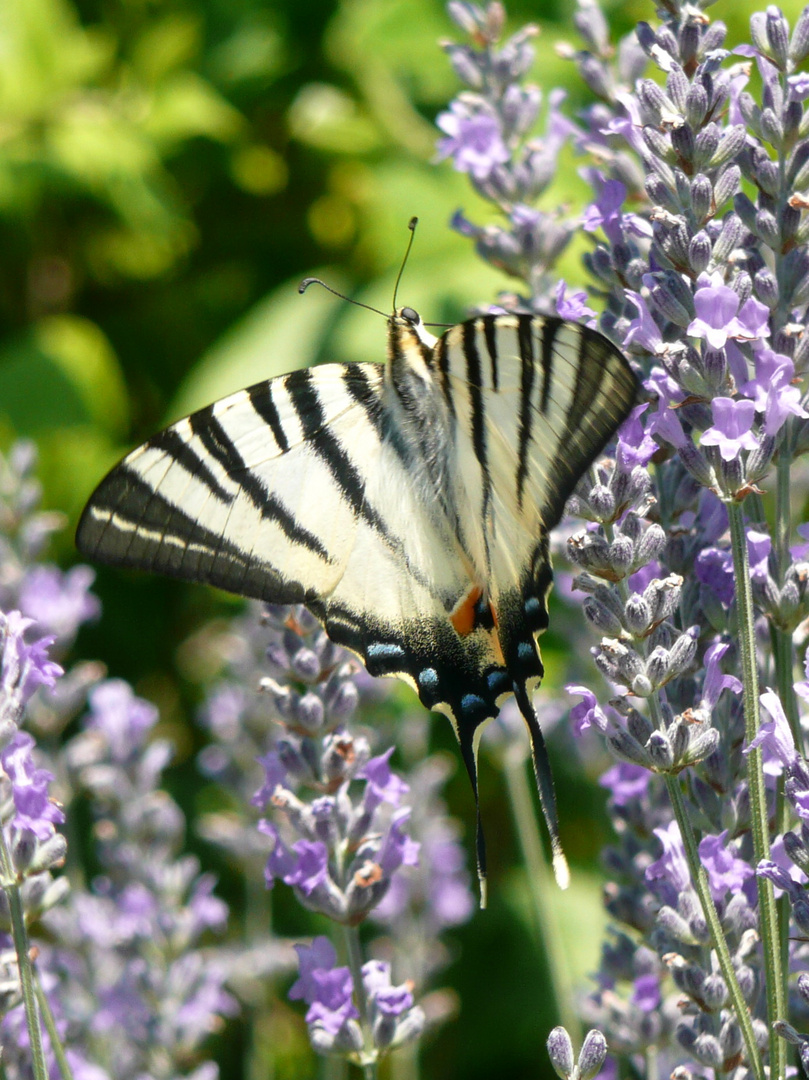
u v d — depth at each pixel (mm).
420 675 1279
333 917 1271
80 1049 1317
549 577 1271
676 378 1250
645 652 1252
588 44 1310
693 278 1252
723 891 1252
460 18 1324
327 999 1269
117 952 1332
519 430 1265
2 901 1260
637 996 1280
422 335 1283
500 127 1322
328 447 1281
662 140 1255
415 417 1282
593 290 1285
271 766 1273
